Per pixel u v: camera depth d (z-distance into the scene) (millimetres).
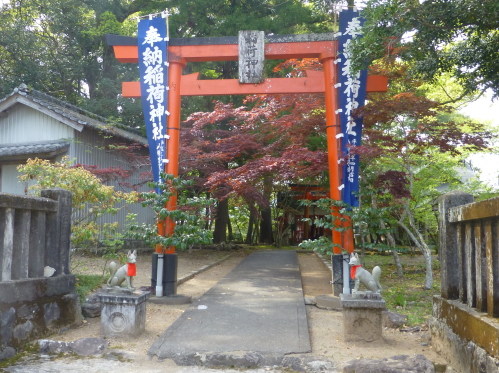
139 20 8789
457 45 8672
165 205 8281
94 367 4547
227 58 9016
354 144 8375
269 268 12430
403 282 9938
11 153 13227
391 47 7648
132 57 8945
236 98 16906
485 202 3887
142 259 13336
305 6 16844
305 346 5031
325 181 13344
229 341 5195
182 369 4570
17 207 5027
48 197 5898
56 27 21969
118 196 9328
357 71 8180
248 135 12781
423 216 13664
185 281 10266
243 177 10117
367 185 9000
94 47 22969
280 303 7391
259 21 15844
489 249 3912
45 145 13516
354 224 7961
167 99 8672
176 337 5348
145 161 16312
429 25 7184
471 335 4031
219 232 19578
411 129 9078
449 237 5004
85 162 14141
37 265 5453
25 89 14320
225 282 9750
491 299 3861
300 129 10406
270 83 8883
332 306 7395
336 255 8078
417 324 6301
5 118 14766
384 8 6879
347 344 5352
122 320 5480
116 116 20219
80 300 6609
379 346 5285
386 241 18797
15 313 4848
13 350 4789
